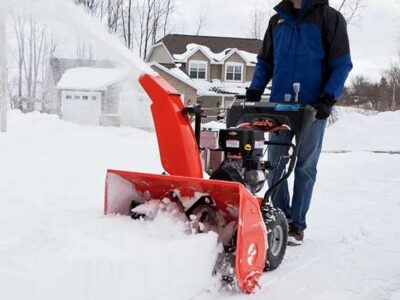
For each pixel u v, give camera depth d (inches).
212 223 126.9
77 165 293.7
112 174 137.6
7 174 248.1
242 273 117.3
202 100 1438.2
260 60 186.2
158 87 139.7
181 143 136.9
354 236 179.6
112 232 119.6
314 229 190.2
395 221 202.7
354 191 274.1
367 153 480.4
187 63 1483.8
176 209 130.0
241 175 136.6
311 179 171.0
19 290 84.9
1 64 489.7
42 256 97.7
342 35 166.2
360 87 1999.3
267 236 134.1
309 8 168.4
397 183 301.0
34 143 406.0
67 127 602.2
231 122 158.6
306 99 170.6
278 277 135.8
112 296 96.4
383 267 145.6
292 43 171.2
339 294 124.0
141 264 101.5
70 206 174.1
